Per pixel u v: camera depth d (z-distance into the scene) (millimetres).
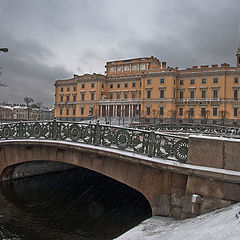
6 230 8016
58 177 15258
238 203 5547
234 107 62094
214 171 5867
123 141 7570
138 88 75438
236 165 5871
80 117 82938
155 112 68625
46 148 10008
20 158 10859
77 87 84062
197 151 6281
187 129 25422
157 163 6605
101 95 80562
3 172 11938
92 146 8078
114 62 84500
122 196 11836
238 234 3334
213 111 64250
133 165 7648
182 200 6738
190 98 67562
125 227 8328
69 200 11219
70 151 9281
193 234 4121
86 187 13250
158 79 69438
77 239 7523
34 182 13727
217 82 64000
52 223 8641
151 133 7031
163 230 5602
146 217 9125
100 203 10867
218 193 5930
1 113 112250
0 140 11047
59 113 89375
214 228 3994
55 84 90875
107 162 8242
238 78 62094
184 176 6766
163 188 7016
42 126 9836
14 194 11594
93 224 8570
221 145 6047
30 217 9203
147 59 79062
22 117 122562
